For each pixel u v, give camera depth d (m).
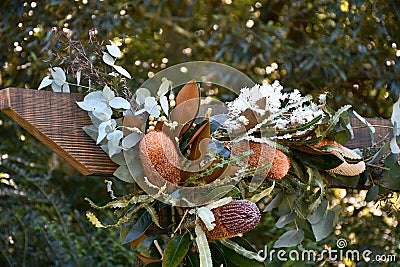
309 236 1.91
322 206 1.85
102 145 1.61
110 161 1.62
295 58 3.25
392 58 3.22
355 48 3.24
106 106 1.60
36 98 1.58
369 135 1.96
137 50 3.34
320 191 1.84
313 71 3.28
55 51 2.74
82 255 3.21
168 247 1.60
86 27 3.07
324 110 1.80
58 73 1.65
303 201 1.83
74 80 2.21
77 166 1.62
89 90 1.64
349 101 3.21
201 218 1.56
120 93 1.69
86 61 1.81
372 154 1.92
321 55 3.19
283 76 3.30
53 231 3.27
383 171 1.91
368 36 3.26
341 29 3.18
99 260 3.21
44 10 3.18
